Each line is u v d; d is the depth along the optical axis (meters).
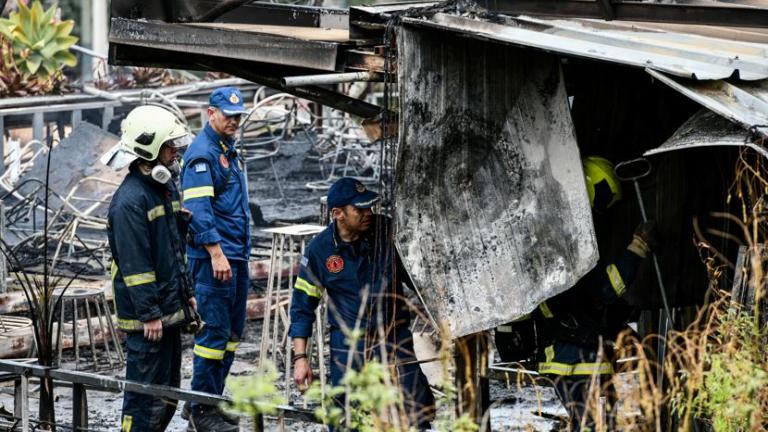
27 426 10.80
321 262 10.55
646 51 8.88
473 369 10.54
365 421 8.36
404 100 8.97
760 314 8.91
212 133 13.12
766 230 9.41
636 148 10.64
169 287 11.44
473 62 9.34
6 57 26.25
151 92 24.56
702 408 8.85
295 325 10.83
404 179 9.10
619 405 9.98
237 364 16.52
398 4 10.98
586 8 10.21
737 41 9.48
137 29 11.18
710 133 8.41
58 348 14.88
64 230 18.25
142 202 11.20
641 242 9.82
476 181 9.47
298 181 24.25
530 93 9.48
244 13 12.48
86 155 22.61
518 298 9.40
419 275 9.13
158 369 11.50
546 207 9.41
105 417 13.93
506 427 12.56
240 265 13.48
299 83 9.48
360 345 10.35
